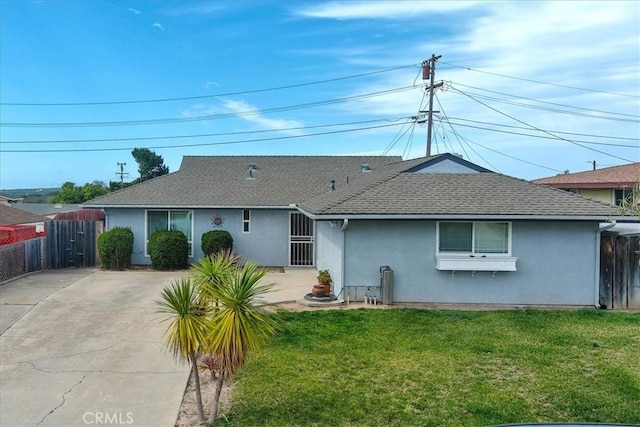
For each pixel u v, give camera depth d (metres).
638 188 6.36
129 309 10.64
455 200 11.74
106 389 6.35
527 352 7.79
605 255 11.68
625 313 10.78
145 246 17.69
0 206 28.80
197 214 17.80
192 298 5.30
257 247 18.02
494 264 11.30
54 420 5.45
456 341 8.35
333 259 12.90
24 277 14.62
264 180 19.94
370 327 9.24
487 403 5.86
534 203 11.62
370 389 6.25
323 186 19.44
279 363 7.17
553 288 11.59
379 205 11.44
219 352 4.98
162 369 7.08
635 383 6.52
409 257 11.62
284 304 11.35
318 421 5.36
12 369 7.04
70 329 9.09
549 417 5.52
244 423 5.30
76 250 17.23
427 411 5.64
